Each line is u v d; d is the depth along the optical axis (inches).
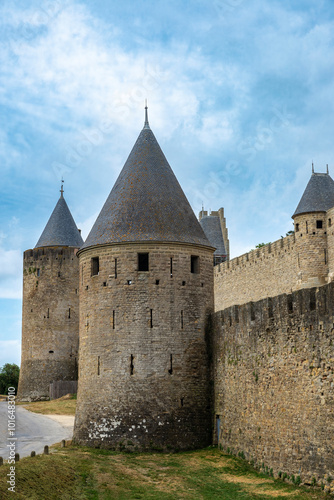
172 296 1494.8
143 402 1437.0
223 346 1430.9
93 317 1514.5
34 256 2952.8
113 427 1432.1
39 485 1016.9
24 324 2950.3
